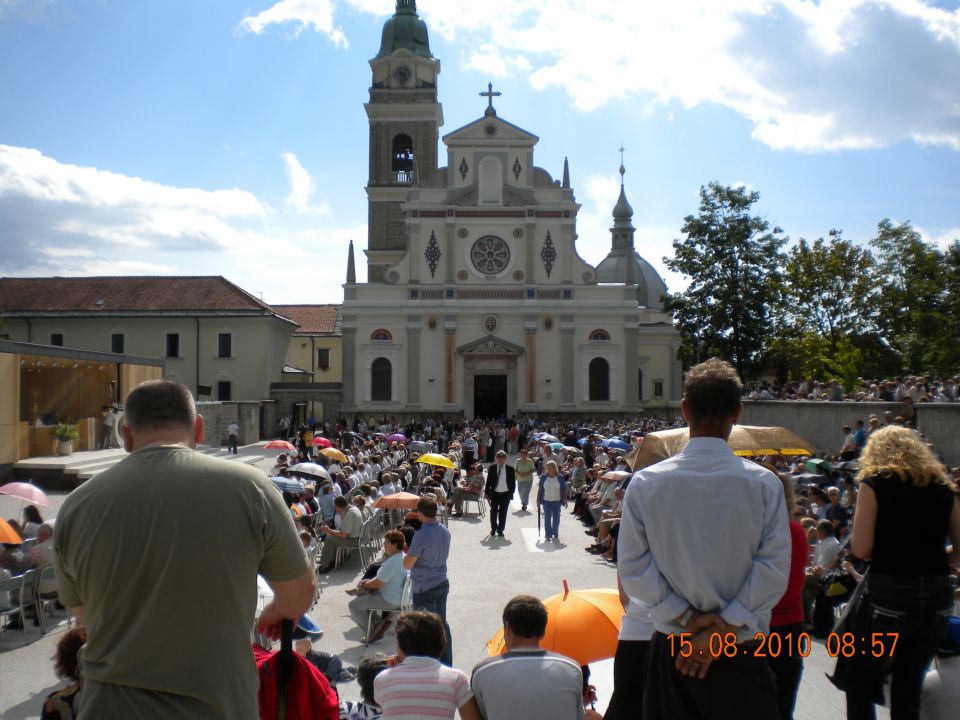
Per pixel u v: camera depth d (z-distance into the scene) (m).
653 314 80.81
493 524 21.72
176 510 3.66
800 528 6.26
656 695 4.36
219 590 3.66
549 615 7.17
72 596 3.89
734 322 54.56
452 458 28.97
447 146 58.22
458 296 57.28
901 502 5.70
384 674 6.04
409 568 10.82
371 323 57.38
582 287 57.38
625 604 5.95
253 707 3.79
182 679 3.56
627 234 89.88
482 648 11.82
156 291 62.81
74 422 34.75
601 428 46.94
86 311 60.56
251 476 3.93
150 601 3.58
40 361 33.25
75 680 6.97
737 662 4.14
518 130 58.00
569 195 57.66
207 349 60.69
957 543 5.79
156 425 4.03
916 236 56.38
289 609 4.05
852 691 5.91
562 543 20.77
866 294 54.09
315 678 4.94
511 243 57.50
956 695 5.89
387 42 69.25
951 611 5.76
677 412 62.69
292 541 3.98
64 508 3.80
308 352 75.88
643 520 4.25
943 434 21.83
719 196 55.91
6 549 13.41
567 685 5.38
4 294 62.34
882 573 5.75
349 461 26.06
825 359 47.72
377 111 67.38
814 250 54.53
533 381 56.81
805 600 11.87
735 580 4.12
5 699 9.86
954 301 49.62
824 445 29.81
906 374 49.28
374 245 66.81
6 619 12.88
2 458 28.88
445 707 5.83
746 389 53.31
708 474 4.19
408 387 56.81
